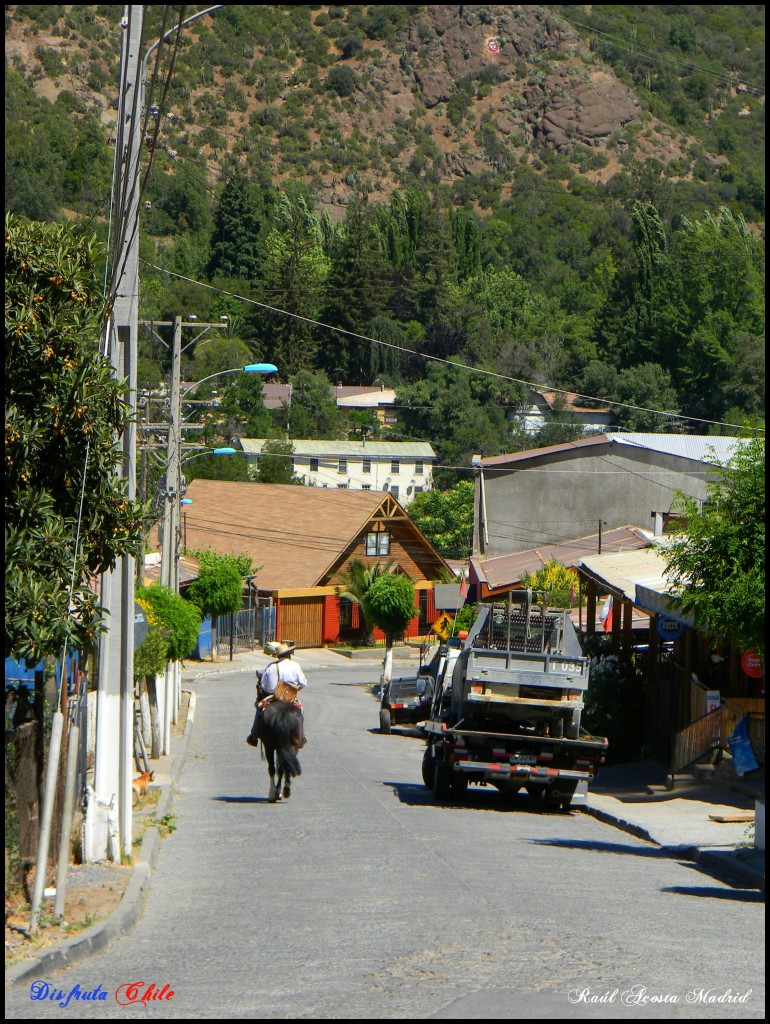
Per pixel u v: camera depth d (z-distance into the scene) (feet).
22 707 92.27
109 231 110.93
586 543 458.50
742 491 144.15
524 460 512.63
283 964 73.97
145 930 85.92
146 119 99.09
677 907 100.53
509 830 150.51
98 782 109.81
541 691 173.06
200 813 153.07
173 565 314.55
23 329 86.33
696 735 204.23
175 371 313.12
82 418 89.45
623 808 180.75
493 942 79.71
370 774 213.87
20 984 68.39
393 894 98.27
